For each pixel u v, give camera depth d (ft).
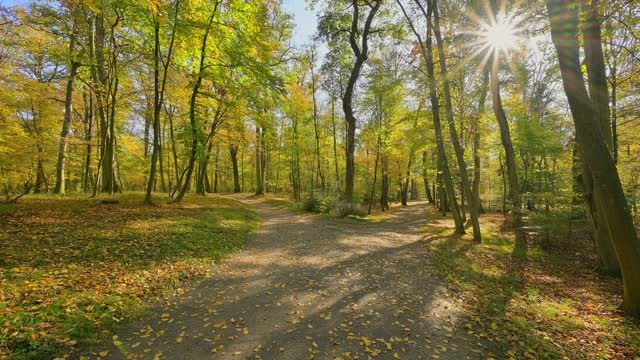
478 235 42.73
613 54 36.35
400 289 21.59
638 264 19.35
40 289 15.76
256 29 46.78
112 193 52.54
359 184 114.93
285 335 14.58
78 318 13.91
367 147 90.27
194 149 49.85
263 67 45.78
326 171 126.00
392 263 28.43
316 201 67.26
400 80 54.34
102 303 15.58
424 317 17.26
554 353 14.28
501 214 82.89
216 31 45.24
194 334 14.26
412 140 67.31
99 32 48.39
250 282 21.65
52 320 13.41
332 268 25.89
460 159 43.70
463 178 43.57
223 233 34.60
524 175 63.16
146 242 26.12
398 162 98.02
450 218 72.69
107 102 52.21
